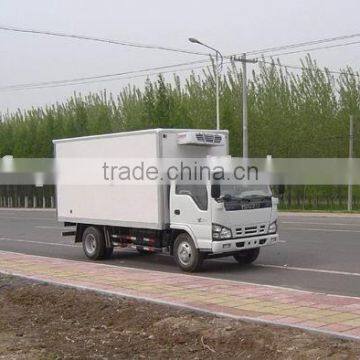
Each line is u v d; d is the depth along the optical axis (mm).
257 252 13438
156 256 15547
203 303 8688
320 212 34844
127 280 10969
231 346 6797
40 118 56562
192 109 43531
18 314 9094
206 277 11602
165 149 12961
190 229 12453
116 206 14109
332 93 41469
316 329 6961
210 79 44500
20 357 6805
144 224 13336
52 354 6906
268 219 12883
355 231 20531
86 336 7668
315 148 39844
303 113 41375
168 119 38219
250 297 9086
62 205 15828
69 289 10391
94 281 10945
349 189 35750
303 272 12164
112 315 8523
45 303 9656
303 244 16906
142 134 13266
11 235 22922
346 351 6195
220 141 13547
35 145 51781
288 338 6727
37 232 23766
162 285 10344
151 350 6953
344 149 39250
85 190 15016
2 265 13508
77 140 15227
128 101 50250
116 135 13984
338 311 7957
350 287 10383
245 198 12492
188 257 12602
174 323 7738
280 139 40750
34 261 14102
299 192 40031
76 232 15641
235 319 7684
